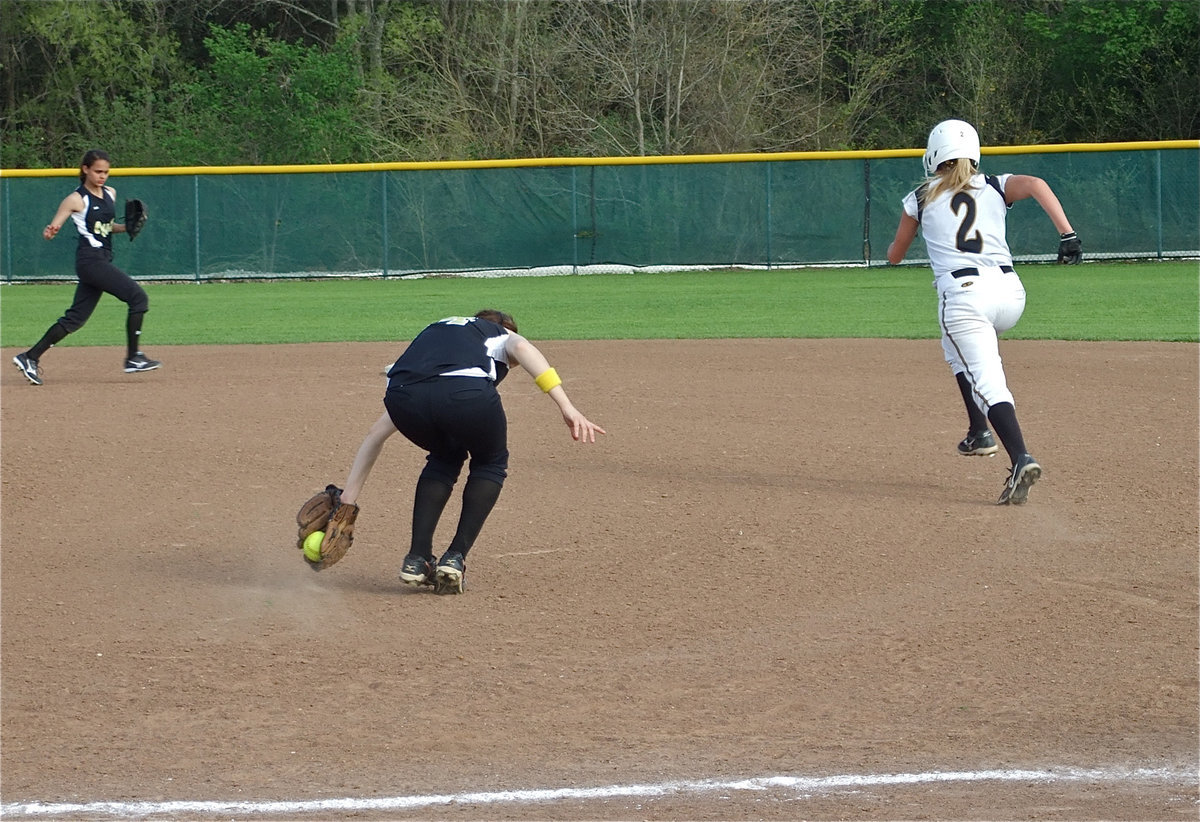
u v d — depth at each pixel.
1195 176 74.31
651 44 102.81
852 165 76.00
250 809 10.45
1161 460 23.48
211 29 106.00
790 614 15.29
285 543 18.61
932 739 11.79
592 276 75.69
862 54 107.12
